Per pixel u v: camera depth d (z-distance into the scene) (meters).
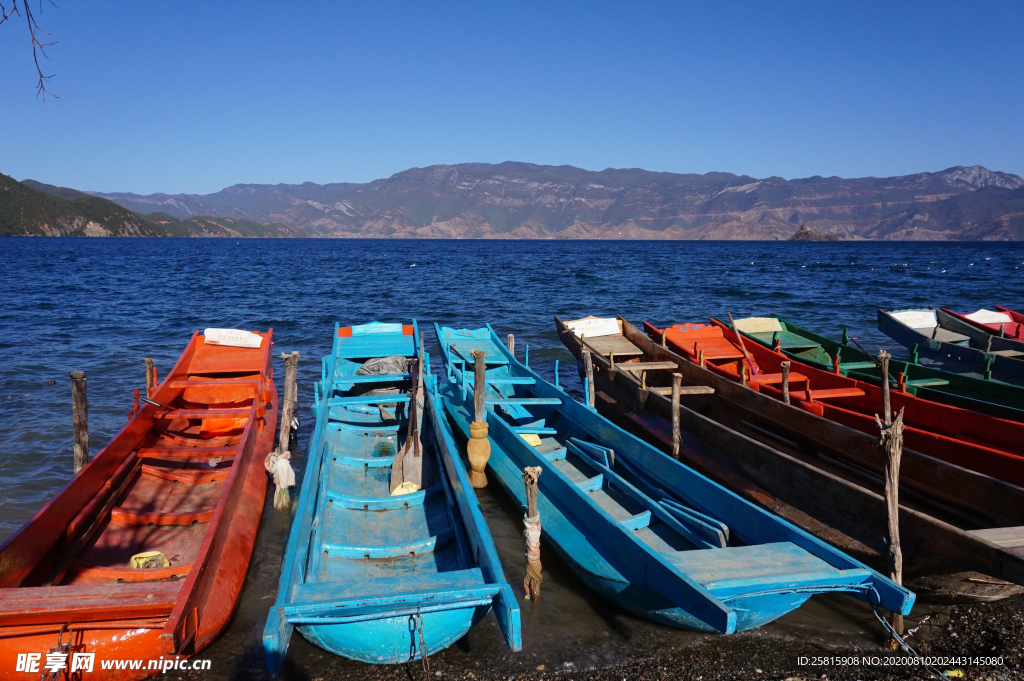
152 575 7.41
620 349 16.97
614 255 123.94
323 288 50.28
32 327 28.61
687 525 8.55
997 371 15.89
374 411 14.16
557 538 9.01
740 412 12.79
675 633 7.50
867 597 6.64
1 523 9.97
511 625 6.10
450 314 35.00
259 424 12.52
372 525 8.88
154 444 11.41
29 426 14.41
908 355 23.12
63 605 5.91
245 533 9.02
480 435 11.50
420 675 6.77
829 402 13.39
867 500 8.02
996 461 8.85
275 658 5.77
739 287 50.62
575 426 12.57
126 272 66.00
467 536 8.01
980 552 6.66
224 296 43.47
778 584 6.50
